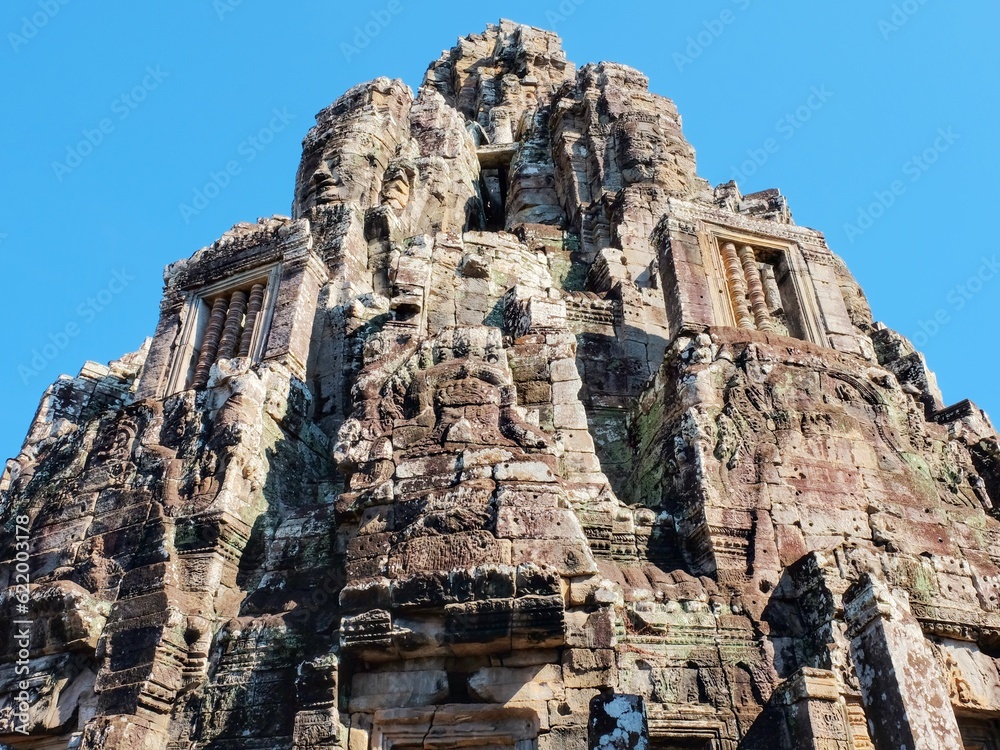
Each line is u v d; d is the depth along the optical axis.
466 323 21.52
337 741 10.98
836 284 20.42
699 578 13.70
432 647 11.45
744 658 12.70
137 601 13.91
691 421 15.43
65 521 16.19
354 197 28.31
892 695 9.96
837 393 16.72
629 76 36.69
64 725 13.39
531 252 26.34
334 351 21.50
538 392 15.39
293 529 15.15
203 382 21.22
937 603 13.93
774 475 15.02
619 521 14.30
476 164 37.69
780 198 39.25
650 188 30.12
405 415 13.94
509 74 50.69
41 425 26.00
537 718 11.02
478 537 11.86
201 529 14.76
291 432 17.73
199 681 13.17
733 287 19.69
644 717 9.85
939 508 15.91
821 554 13.59
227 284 23.14
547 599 11.20
